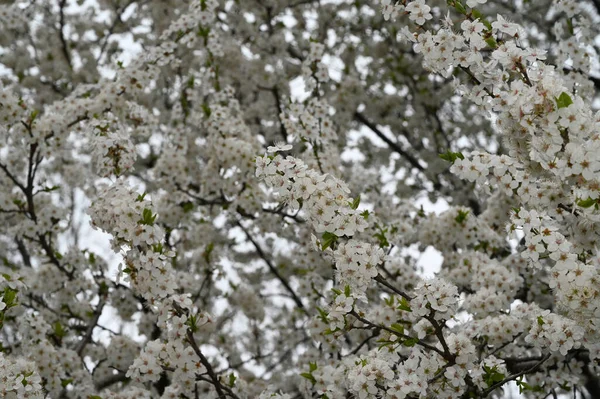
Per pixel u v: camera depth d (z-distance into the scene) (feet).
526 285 24.18
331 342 22.53
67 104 25.86
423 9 15.88
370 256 15.06
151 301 18.44
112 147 21.48
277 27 39.22
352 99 37.65
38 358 22.41
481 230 25.40
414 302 15.58
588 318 14.42
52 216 28.09
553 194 15.14
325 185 14.78
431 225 26.68
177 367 18.76
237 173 27.12
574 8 22.72
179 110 30.19
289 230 29.19
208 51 29.53
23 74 39.81
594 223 14.90
